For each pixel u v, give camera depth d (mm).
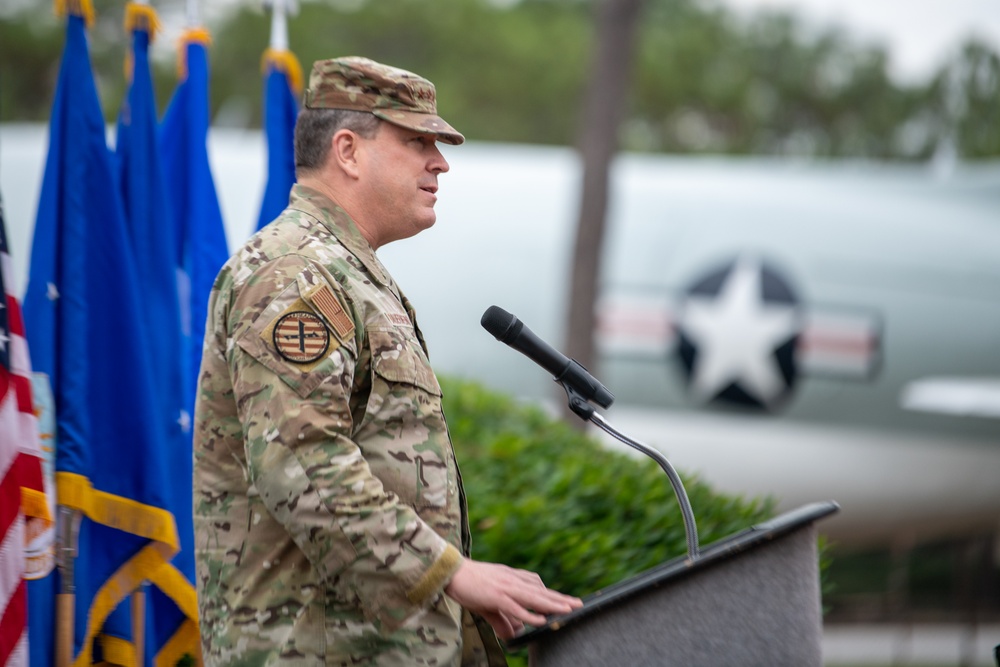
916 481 27016
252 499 5809
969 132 58406
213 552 5887
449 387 17359
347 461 5410
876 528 27922
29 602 7562
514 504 11312
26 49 51156
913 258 27125
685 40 57688
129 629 8359
